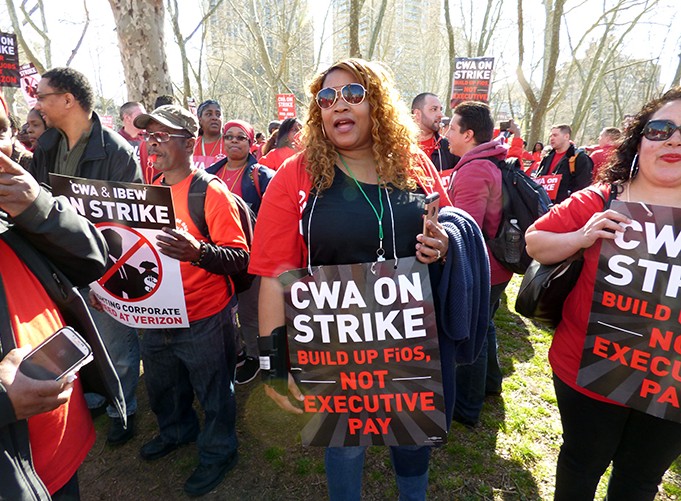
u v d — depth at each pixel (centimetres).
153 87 499
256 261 149
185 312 195
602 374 144
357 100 133
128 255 186
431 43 2877
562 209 159
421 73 3275
